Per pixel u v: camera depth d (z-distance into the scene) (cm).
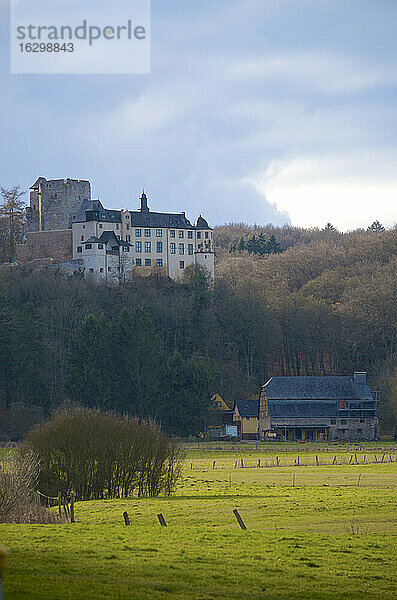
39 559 10400
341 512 15762
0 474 16312
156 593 8644
